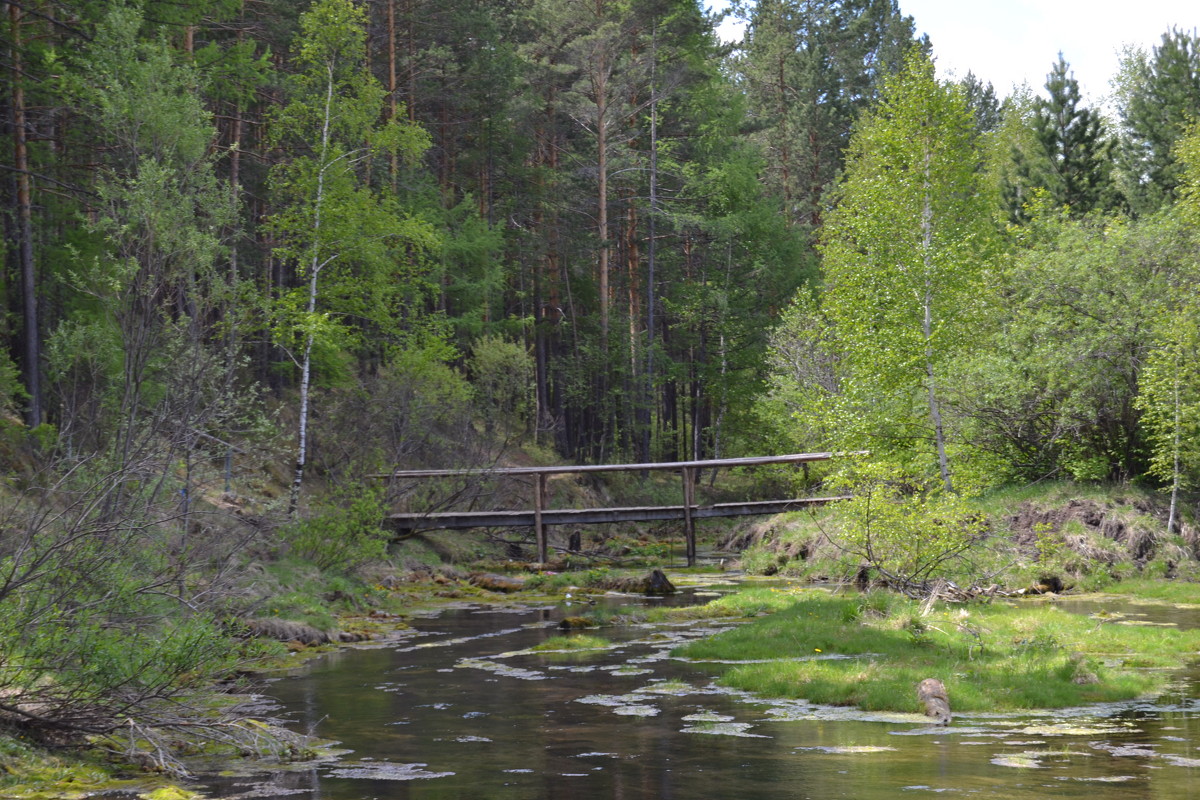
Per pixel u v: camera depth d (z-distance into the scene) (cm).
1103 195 4147
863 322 2766
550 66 4703
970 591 2083
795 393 4225
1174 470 2531
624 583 2677
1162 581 2355
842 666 1360
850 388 2778
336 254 2845
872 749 951
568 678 1393
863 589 2197
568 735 1035
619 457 4969
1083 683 1252
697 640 1695
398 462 3064
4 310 2511
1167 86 4741
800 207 6353
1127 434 2756
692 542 3366
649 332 4853
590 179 5038
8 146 2497
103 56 2223
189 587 1150
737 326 5178
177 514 1180
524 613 2248
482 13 4606
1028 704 1160
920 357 2655
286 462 3067
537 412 4781
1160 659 1420
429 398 3209
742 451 5512
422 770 894
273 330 2734
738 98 5762
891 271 2722
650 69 4900
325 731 1073
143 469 1127
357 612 2159
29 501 1115
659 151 5209
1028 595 2295
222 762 934
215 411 1361
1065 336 2853
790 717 1118
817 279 5534
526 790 815
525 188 5112
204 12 2903
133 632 988
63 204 2644
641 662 1526
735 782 829
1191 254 2831
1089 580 2359
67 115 2659
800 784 819
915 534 2025
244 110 3359
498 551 3541
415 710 1183
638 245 5472
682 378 5375
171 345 1394
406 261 3078
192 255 1697
